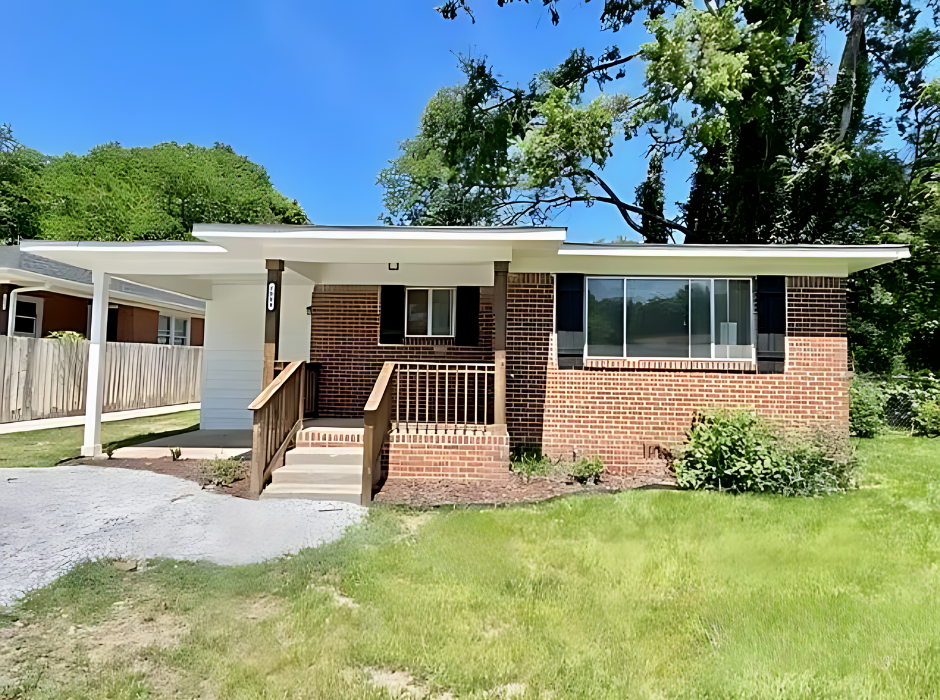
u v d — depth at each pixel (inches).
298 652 127.1
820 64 661.9
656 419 333.1
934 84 629.3
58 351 551.8
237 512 235.8
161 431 474.9
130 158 1411.2
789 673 122.2
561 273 339.3
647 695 114.2
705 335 334.0
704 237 737.0
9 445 398.3
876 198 630.5
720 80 567.5
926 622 144.6
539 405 338.3
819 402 328.2
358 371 379.9
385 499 259.1
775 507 253.6
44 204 1165.1
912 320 623.5
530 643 133.4
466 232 276.7
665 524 227.0
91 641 132.1
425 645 131.3
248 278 451.8
